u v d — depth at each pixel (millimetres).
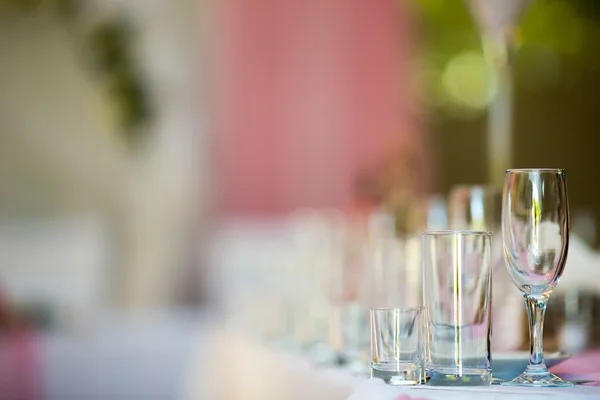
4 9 7543
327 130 8977
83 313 4461
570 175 8125
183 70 8164
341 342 2324
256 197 8758
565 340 2354
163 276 8039
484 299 1594
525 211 1582
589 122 8109
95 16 7754
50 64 7633
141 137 7938
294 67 8852
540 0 7719
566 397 1436
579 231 3244
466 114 8922
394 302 2736
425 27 8930
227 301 6191
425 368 1629
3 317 3744
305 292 3824
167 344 3342
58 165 7648
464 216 2223
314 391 1912
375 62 9031
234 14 8664
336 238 3803
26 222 7574
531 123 8078
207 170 8328
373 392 1548
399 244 2775
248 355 2613
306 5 8906
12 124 7574
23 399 3213
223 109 8609
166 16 8094
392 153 8367
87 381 3287
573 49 7898
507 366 1706
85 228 7230
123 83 7816
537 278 1586
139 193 7938
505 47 4332
